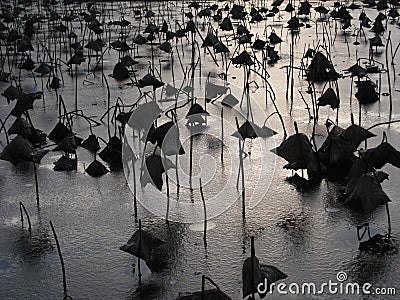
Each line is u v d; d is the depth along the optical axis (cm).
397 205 504
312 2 1989
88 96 896
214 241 459
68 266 433
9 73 1025
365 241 452
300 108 787
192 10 1873
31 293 405
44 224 495
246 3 1972
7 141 682
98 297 396
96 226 489
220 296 339
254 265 372
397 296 388
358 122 721
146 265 430
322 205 512
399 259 427
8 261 442
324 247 446
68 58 1220
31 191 561
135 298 393
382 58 1097
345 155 570
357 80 918
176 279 412
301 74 977
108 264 434
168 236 469
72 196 547
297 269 419
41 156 621
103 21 1598
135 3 2155
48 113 816
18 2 2192
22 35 1377
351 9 1797
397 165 508
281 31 1430
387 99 817
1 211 521
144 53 1235
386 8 1639
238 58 844
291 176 570
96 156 640
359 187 477
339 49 1205
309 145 555
